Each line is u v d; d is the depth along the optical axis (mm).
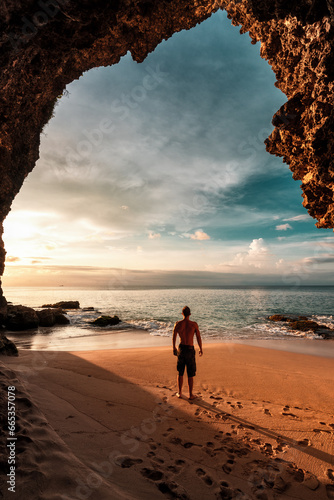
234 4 5918
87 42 5000
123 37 6953
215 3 6625
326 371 7223
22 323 15688
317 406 4914
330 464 3146
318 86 4258
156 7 6320
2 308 15188
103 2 4191
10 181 8344
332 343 12094
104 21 4746
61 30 4500
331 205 5172
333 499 2609
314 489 2723
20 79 5688
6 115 6492
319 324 17328
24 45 4508
